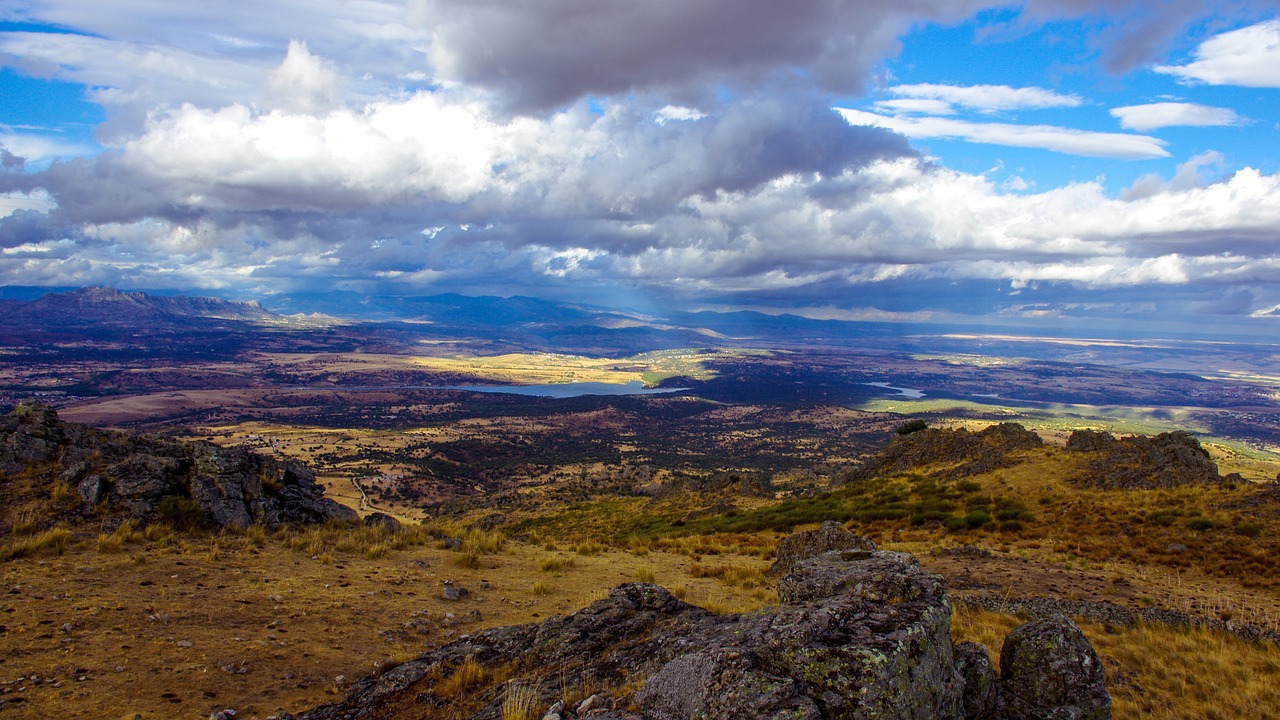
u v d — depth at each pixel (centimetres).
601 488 13800
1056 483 4350
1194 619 2077
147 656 1209
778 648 861
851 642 842
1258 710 1445
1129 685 1573
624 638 1273
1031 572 2688
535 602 1866
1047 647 991
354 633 1456
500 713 970
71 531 1975
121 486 2261
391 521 2889
